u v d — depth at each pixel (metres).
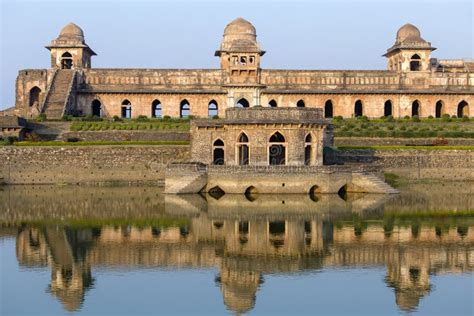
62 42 106.94
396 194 64.50
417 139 85.19
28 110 93.44
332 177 64.25
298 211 52.69
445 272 33.56
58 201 59.03
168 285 31.52
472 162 78.94
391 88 106.50
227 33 107.88
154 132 84.38
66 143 76.44
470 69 113.06
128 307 28.44
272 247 38.97
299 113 66.88
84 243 40.25
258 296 29.89
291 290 30.72
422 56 109.88
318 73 105.94
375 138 85.06
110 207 55.16
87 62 112.00
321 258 36.41
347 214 50.88
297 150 66.75
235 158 67.69
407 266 34.62
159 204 57.03
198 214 51.22
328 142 77.62
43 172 75.12
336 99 105.31
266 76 105.25
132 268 34.47
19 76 102.56
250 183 64.12
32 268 34.47
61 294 30.14
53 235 42.72
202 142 69.69
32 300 29.38
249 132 66.94
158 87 104.06
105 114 103.25
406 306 28.34
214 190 65.19
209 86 104.31
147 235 42.59
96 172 76.06
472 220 47.75
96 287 31.27
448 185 73.50
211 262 35.69
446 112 106.44
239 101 108.19
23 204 56.97
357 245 39.44
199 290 30.78
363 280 32.25
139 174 76.50
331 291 30.50
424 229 44.22
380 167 68.31
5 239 41.50
